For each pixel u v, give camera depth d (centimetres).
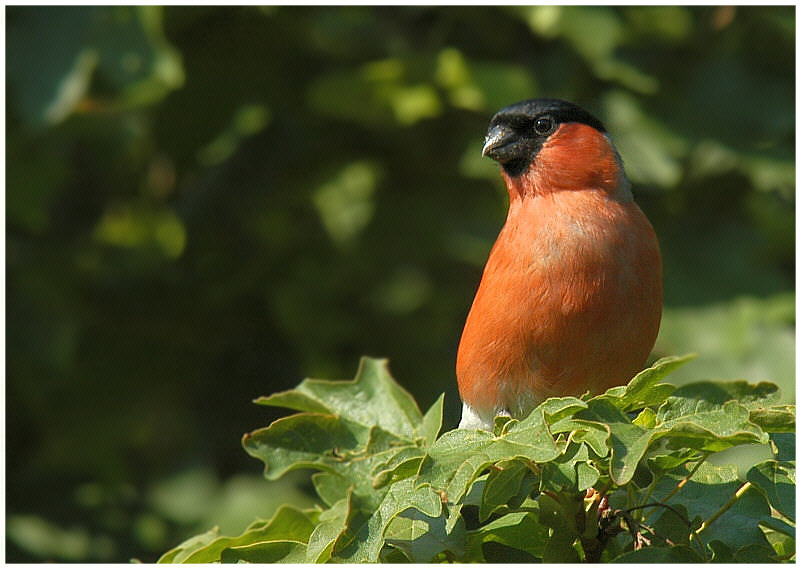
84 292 1188
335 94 1066
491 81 1059
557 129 805
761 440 462
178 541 1132
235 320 1214
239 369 1218
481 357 774
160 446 1220
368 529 512
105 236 1202
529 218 775
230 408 1214
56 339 1129
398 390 612
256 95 1148
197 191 1209
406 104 1059
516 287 751
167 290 1203
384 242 1151
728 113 1084
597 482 543
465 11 1125
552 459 484
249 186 1194
